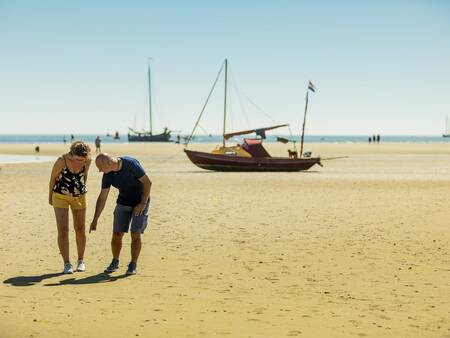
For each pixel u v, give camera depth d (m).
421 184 23.98
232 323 5.82
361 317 6.04
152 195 18.86
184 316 6.05
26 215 13.82
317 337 5.39
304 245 10.22
